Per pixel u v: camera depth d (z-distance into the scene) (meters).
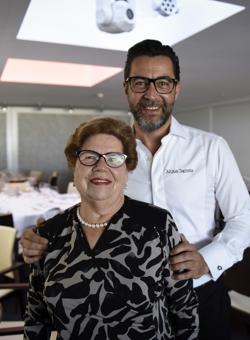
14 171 8.61
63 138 9.00
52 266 1.00
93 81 5.52
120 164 0.99
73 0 3.19
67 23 3.23
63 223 1.04
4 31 2.92
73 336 0.98
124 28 2.55
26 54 3.65
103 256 0.97
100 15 2.49
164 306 1.03
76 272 0.97
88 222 1.00
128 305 0.96
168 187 1.26
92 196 0.97
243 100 6.94
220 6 2.68
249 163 7.02
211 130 8.06
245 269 1.99
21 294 2.51
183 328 1.09
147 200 1.28
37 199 4.17
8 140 8.55
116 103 8.12
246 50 3.55
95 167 0.97
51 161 8.94
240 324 2.11
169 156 1.27
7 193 4.46
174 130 1.27
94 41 3.34
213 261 1.13
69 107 8.77
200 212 1.26
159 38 3.33
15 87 5.72
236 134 7.30
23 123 8.65
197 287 1.25
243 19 2.67
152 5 2.60
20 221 3.40
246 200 1.26
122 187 1.01
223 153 1.25
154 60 1.16
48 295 0.98
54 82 5.43
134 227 0.99
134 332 0.97
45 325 1.10
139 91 1.20
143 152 1.29
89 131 0.99
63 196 4.38
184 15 3.06
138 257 0.97
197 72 4.59
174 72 1.20
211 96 6.82
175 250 1.00
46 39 3.19
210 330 1.29
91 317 0.96
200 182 1.25
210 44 3.32
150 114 1.21
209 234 1.29
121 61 3.96
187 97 6.95
